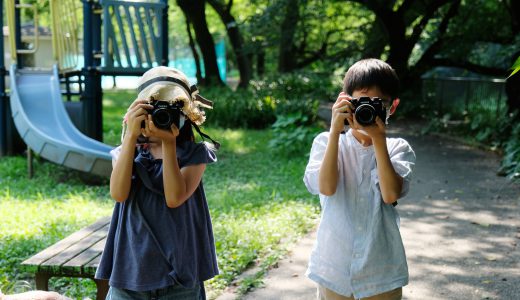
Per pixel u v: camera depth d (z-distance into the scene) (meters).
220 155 10.33
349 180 2.54
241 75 20.73
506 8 14.32
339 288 2.51
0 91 9.95
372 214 2.50
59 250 3.51
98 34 10.92
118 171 2.31
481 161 10.22
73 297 3.97
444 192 7.75
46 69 10.32
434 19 17.25
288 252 5.07
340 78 18.52
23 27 25.98
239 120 14.67
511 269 4.80
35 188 7.56
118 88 33.12
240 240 5.10
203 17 19.33
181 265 2.36
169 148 2.27
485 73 15.65
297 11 15.88
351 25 20.50
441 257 5.09
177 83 2.43
